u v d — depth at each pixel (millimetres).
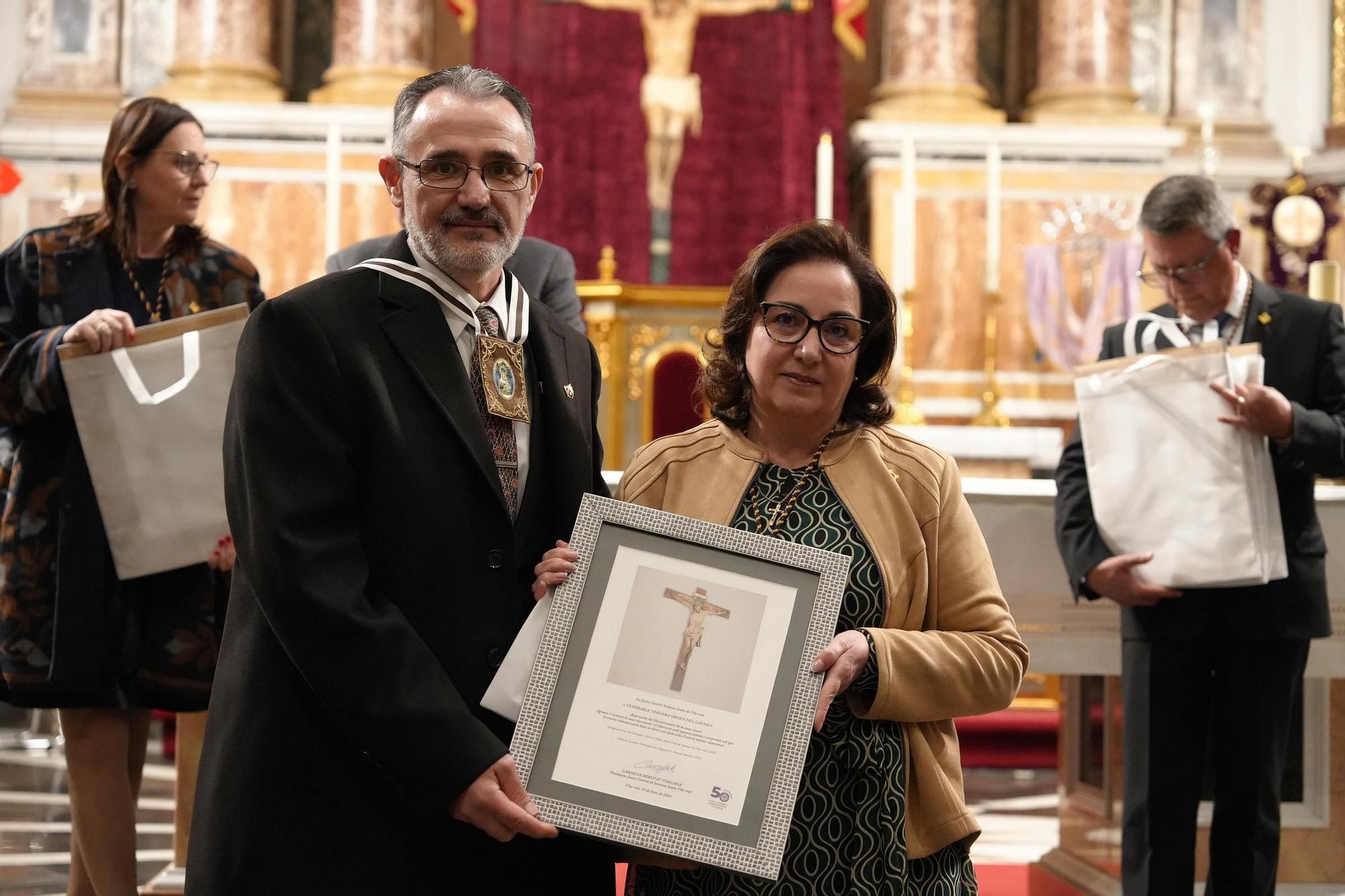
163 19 8883
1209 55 9297
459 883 2102
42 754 6574
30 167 8398
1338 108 9148
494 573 2162
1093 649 3674
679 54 8953
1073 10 8961
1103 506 3258
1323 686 3953
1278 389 3277
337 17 8859
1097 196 8633
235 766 2084
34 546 3016
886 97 9125
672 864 2098
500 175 2207
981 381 8562
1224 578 3100
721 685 2027
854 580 2219
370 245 3838
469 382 2227
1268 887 3209
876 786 2164
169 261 3291
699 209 8945
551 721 2008
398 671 1979
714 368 2451
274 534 2002
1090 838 4133
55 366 2939
